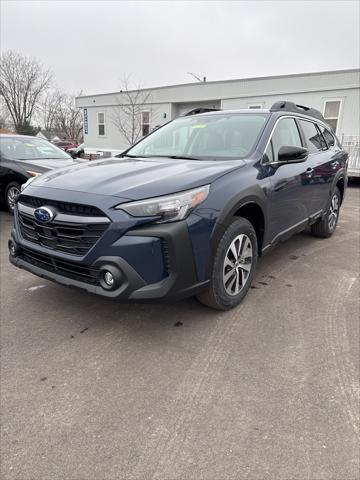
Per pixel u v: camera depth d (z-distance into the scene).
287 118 4.02
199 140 3.72
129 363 2.46
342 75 14.53
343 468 1.70
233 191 2.81
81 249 2.53
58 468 1.71
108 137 23.36
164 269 2.47
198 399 2.14
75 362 2.47
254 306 3.25
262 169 3.26
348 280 3.87
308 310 3.20
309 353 2.58
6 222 6.28
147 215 2.38
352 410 2.05
